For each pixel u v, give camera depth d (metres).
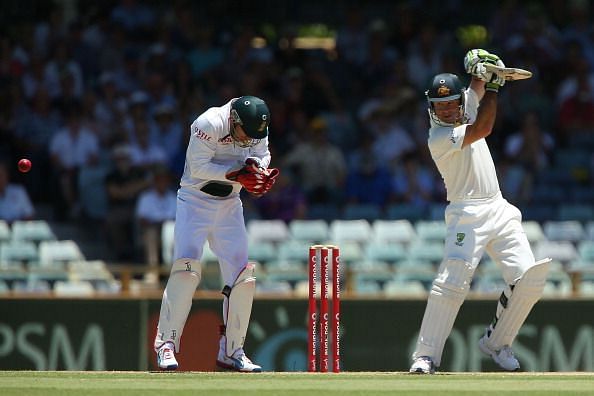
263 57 56.62
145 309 38.12
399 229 47.34
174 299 26.22
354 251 46.16
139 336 38.06
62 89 53.47
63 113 53.00
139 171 48.69
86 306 38.06
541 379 24.95
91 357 37.97
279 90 55.97
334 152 51.84
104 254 48.31
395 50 58.66
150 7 58.75
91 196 49.97
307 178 51.31
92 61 54.91
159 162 49.34
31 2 58.09
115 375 25.41
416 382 23.97
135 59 55.16
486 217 26.55
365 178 51.31
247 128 25.53
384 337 37.91
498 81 26.03
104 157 51.50
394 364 37.91
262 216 49.00
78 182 50.41
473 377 25.36
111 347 38.00
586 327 38.72
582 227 51.53
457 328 38.38
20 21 57.75
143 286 41.56
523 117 56.66
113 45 55.38
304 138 53.66
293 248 45.44
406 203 51.19
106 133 51.84
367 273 41.28
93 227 49.84
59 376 25.17
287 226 48.75
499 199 26.81
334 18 64.50
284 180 49.47
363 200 51.06
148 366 38.03
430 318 26.64
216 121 25.73
